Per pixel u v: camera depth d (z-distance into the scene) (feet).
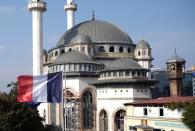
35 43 376.89
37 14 378.73
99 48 429.79
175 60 278.05
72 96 364.99
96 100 370.32
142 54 447.42
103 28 445.78
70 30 458.91
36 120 205.05
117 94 340.18
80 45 413.39
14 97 198.08
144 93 336.70
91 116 368.48
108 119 347.15
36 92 141.18
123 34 451.94
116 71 350.43
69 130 358.02
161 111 233.55
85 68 376.68
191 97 238.07
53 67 385.09
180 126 211.41
